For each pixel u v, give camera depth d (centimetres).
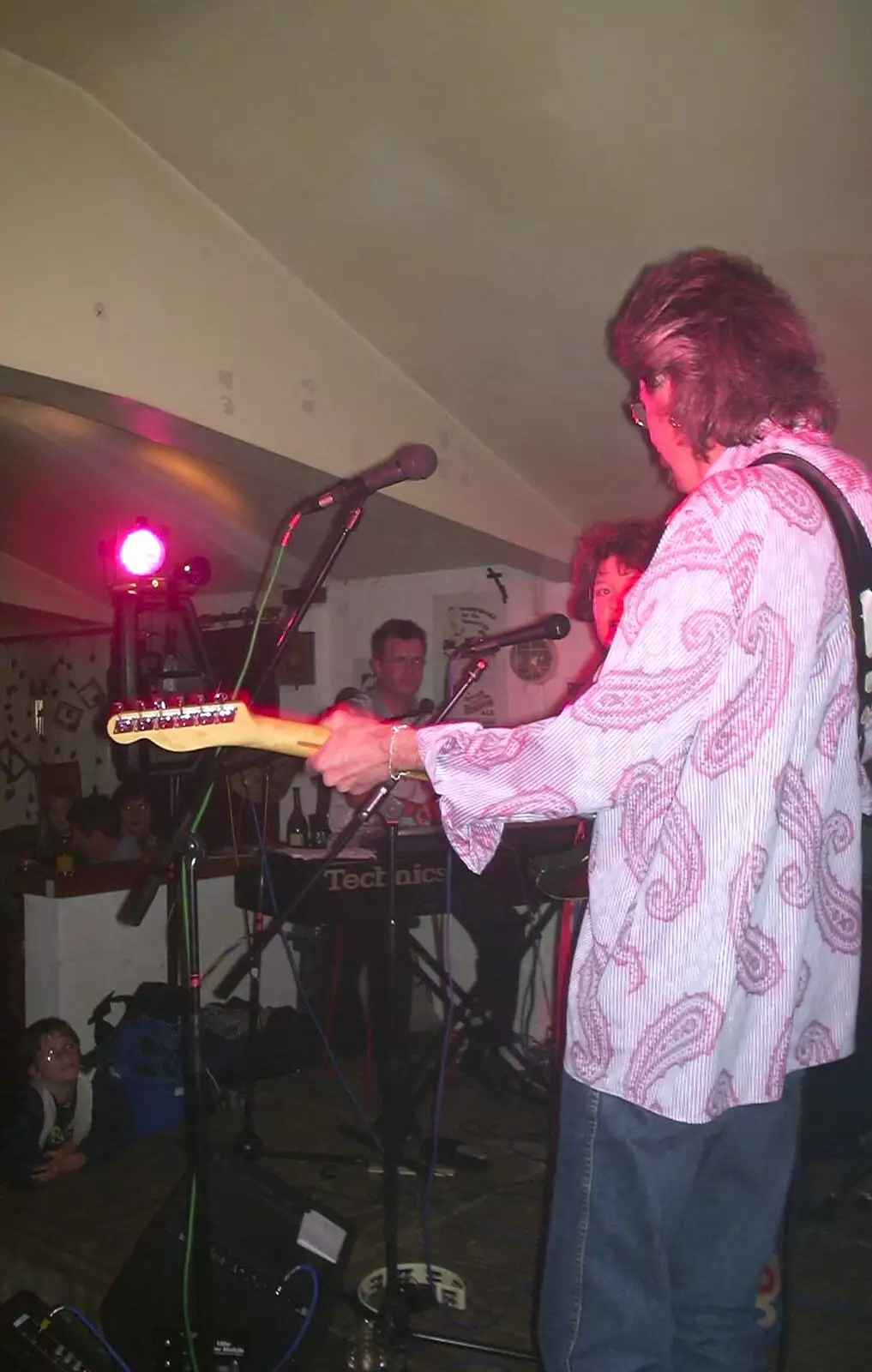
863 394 223
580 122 177
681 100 166
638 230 197
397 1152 185
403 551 369
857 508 92
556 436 279
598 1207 91
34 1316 191
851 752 95
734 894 86
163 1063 295
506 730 91
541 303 227
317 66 181
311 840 311
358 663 418
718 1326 97
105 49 187
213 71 188
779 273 196
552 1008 343
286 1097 318
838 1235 230
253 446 231
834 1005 96
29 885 323
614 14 155
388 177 203
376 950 272
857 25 144
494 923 300
